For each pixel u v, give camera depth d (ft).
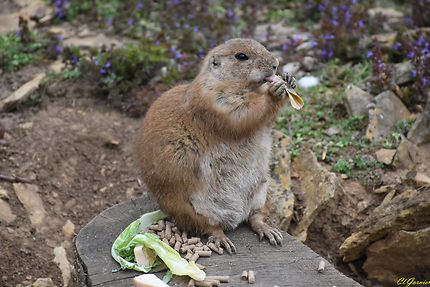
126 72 30.50
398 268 21.66
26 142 27.30
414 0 33.01
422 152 24.54
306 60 30.83
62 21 36.94
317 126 26.99
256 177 19.75
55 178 26.21
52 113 29.01
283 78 19.72
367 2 36.35
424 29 31.14
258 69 19.06
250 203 19.83
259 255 18.29
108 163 27.17
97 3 37.78
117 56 30.60
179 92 20.16
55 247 23.76
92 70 30.27
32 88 29.84
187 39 32.78
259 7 38.19
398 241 20.89
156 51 31.55
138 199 21.22
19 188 25.38
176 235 19.12
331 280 17.13
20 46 33.42
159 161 18.94
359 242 21.81
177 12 35.76
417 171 23.77
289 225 23.15
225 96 18.99
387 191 23.34
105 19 36.47
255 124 19.07
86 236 19.31
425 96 26.94
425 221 20.67
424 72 27.32
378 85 27.71
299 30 35.14
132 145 27.66
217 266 17.75
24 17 36.99
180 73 30.12
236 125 18.92
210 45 32.14
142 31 34.78
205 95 18.98
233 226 19.57
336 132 26.45
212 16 34.68
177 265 17.20
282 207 22.75
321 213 23.48
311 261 17.93
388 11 35.91
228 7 37.55
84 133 27.96
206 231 19.16
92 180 26.53
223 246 18.70
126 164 27.12
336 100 28.07
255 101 18.97
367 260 22.11
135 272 17.65
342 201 23.57
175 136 18.93
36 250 23.45
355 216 23.27
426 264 21.07
